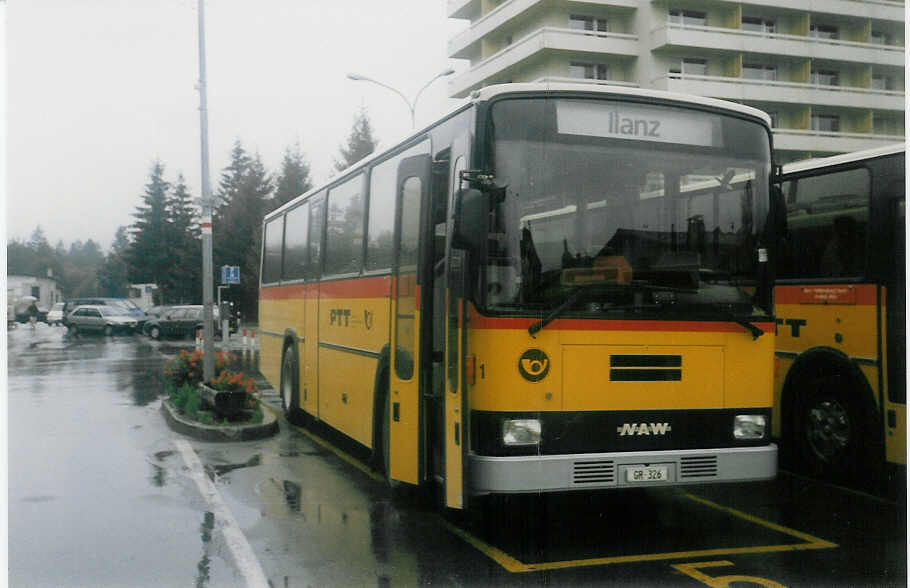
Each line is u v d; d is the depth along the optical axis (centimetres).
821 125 5106
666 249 641
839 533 682
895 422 759
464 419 599
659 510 756
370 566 591
